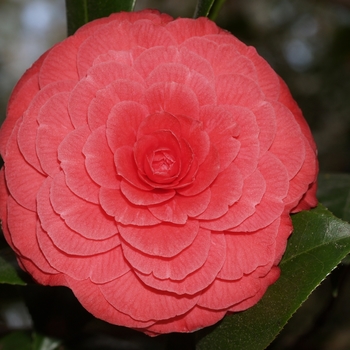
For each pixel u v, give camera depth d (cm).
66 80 38
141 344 48
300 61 100
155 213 37
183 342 40
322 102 90
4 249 43
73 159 38
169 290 37
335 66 88
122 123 38
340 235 39
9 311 52
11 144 38
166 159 38
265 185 38
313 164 39
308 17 101
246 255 38
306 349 58
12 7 128
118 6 43
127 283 38
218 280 38
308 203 40
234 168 38
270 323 39
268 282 38
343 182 47
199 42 39
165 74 38
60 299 44
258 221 38
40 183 38
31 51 131
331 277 43
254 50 39
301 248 39
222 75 38
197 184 38
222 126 38
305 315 79
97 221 37
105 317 38
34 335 45
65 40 39
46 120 38
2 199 39
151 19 40
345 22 86
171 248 37
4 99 114
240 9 87
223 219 38
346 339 67
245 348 39
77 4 44
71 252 37
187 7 97
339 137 89
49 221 37
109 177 38
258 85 38
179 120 38
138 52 38
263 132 38
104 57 38
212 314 38
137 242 37
